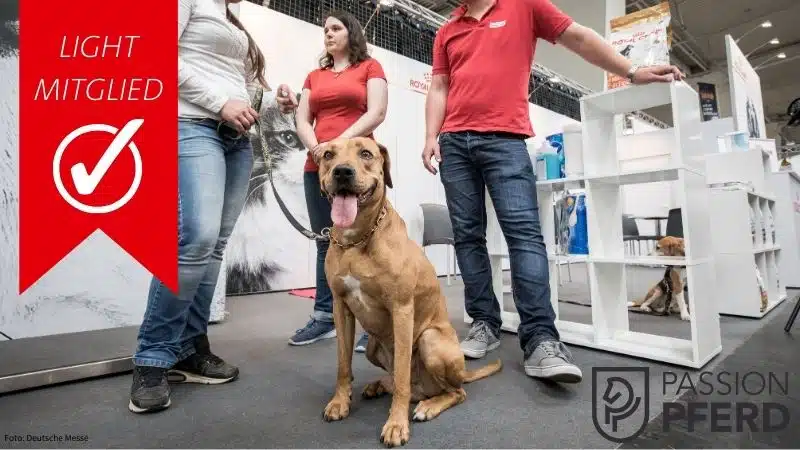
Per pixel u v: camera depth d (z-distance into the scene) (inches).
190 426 51.9
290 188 180.9
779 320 110.7
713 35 429.4
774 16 395.5
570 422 51.9
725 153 142.9
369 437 48.7
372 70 88.2
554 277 107.7
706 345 76.2
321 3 198.5
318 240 93.5
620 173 82.8
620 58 77.1
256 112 68.2
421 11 223.5
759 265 127.7
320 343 92.4
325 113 90.0
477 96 81.7
